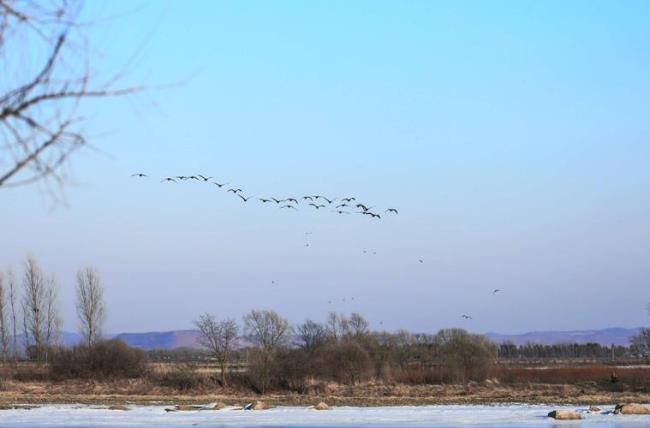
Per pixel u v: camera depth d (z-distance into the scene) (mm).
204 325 84938
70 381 86062
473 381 88688
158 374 88062
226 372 87625
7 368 90125
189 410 66062
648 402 71250
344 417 60938
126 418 60500
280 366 82500
